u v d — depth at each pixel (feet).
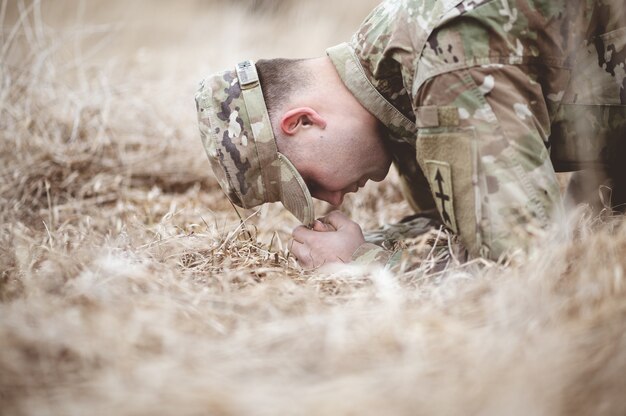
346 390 6.77
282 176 10.68
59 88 17.62
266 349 7.63
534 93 9.51
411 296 8.93
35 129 16.47
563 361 6.90
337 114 10.50
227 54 24.63
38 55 17.74
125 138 17.40
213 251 10.91
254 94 10.48
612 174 10.95
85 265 9.82
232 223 14.38
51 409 6.86
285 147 10.55
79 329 7.76
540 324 7.64
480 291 8.49
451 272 9.35
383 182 16.47
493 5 9.27
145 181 16.46
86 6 29.96
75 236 12.03
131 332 7.70
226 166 10.62
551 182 9.30
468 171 9.23
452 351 7.25
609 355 7.00
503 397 6.48
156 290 9.04
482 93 9.21
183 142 17.40
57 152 15.93
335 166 10.66
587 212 10.36
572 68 9.84
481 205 9.19
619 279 7.93
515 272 8.47
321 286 9.71
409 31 9.64
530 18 9.37
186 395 6.75
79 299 8.63
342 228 11.16
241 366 7.27
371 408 6.56
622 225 9.23
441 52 9.27
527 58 9.48
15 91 16.71
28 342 7.68
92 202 14.78
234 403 6.64
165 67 23.00
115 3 31.04
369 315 8.20
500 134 9.16
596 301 7.83
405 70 9.74
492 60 9.27
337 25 29.78
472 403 6.53
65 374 7.41
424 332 7.66
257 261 10.78
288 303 8.69
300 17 30.25
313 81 10.53
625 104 10.16
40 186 14.93
